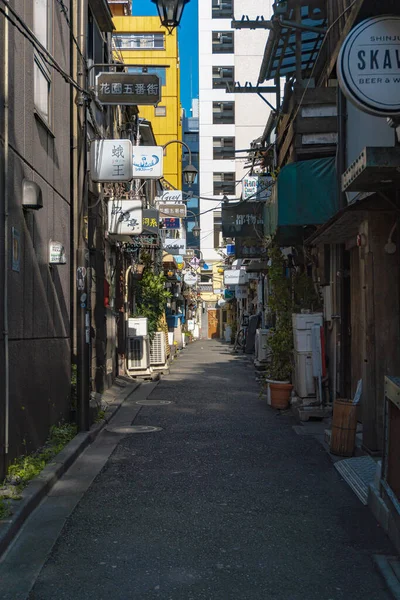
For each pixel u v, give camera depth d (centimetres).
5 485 657
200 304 6988
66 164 1060
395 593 449
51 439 898
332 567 503
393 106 644
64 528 589
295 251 1641
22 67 762
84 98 1041
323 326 1257
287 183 1185
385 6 698
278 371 1349
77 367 1002
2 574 485
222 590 458
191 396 1573
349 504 667
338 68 650
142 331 1952
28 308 782
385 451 610
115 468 823
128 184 1788
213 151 6041
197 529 588
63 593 451
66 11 1022
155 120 4906
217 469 816
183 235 4750
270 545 549
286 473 794
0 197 661
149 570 493
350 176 741
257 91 1777
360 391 875
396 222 852
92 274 1413
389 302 859
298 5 1333
